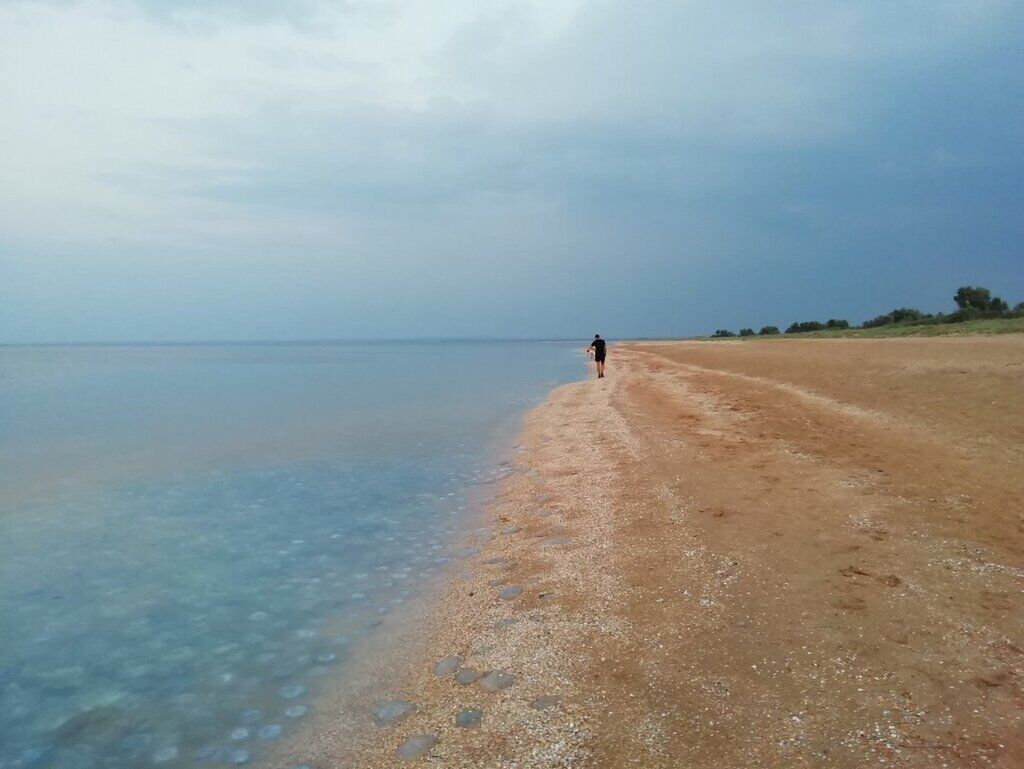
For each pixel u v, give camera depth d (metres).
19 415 25.03
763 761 3.98
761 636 5.52
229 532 10.07
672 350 62.88
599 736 4.45
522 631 6.23
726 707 4.60
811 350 36.09
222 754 4.77
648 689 4.96
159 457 16.17
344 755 4.65
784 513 8.57
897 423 13.66
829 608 5.87
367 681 5.67
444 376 46.06
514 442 17.14
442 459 15.30
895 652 5.05
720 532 8.10
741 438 13.69
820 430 13.78
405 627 6.69
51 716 5.37
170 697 5.58
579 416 20.03
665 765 4.06
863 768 3.81
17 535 10.03
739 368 30.16
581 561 7.88
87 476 14.11
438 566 8.42
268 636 6.62
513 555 8.49
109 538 9.85
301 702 5.41
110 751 4.88
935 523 7.76
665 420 17.09
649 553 7.77
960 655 4.94
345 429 20.33
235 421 22.73
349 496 12.12
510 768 4.24
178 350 172.25
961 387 16.30
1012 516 7.86
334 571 8.36
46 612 7.30
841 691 4.62
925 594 5.97
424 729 4.86
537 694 5.11
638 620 6.12
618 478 11.53
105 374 54.09
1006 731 4.04
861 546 7.22
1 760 4.82
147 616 7.16
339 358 89.44
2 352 150.12
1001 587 6.03
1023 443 11.03
